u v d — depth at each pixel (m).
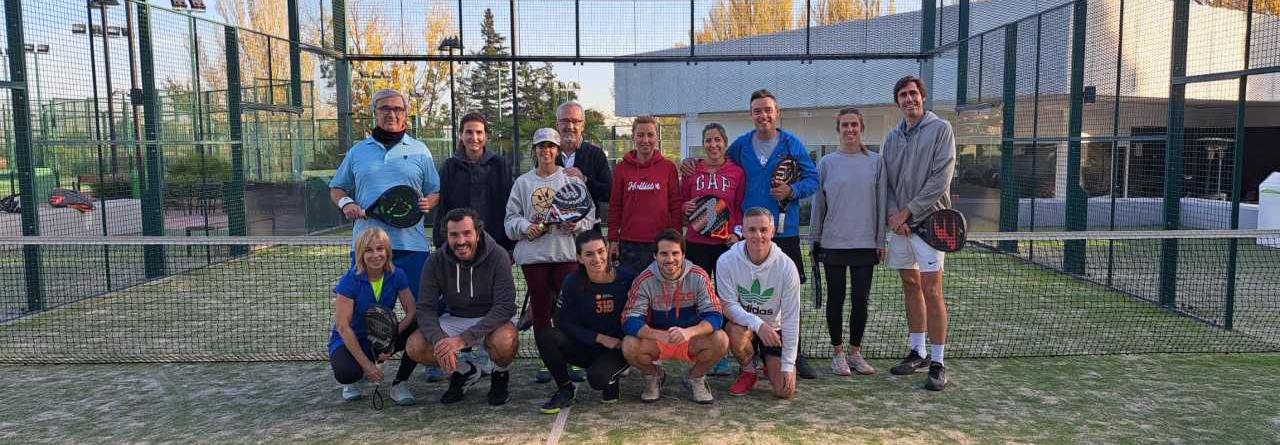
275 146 10.71
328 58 11.62
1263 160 16.59
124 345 5.27
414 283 4.32
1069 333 5.40
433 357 3.85
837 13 11.35
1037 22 8.60
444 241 4.05
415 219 4.18
